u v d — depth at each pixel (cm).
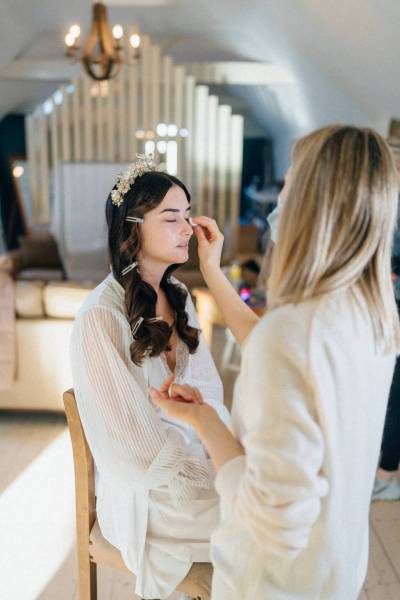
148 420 129
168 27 668
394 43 341
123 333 132
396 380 251
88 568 152
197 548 133
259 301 383
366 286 93
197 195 739
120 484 135
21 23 585
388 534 239
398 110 450
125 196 135
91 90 696
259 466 85
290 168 100
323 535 96
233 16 552
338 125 92
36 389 330
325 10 375
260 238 796
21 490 266
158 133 713
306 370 86
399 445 260
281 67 679
